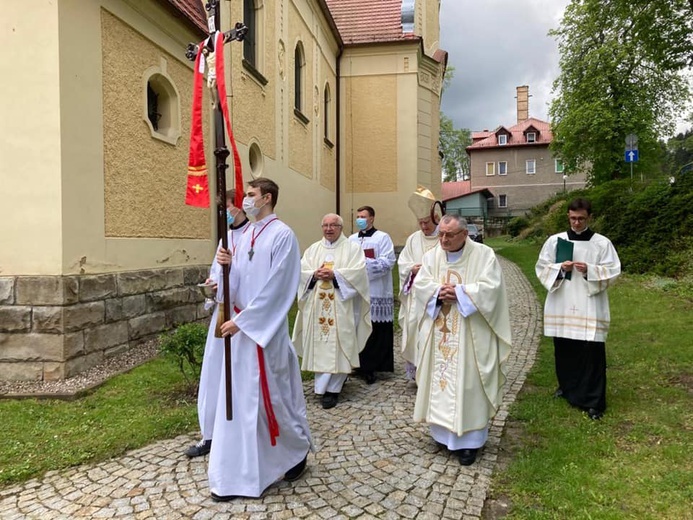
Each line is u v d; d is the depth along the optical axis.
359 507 2.84
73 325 4.85
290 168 12.07
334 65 16.72
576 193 18.58
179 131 6.80
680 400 4.34
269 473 2.99
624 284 9.91
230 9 8.41
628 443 3.59
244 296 3.06
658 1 10.87
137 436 3.69
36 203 4.78
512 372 5.46
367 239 5.80
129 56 5.79
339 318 4.66
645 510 2.76
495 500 2.94
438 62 17.91
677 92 21.16
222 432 2.91
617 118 20.84
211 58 2.91
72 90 4.93
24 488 3.07
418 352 3.63
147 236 6.14
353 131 17.23
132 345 5.74
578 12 19.75
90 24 5.17
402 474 3.23
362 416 4.32
